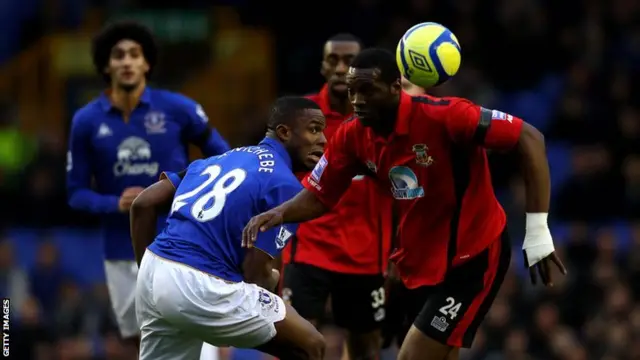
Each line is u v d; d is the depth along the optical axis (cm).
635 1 5538
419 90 2678
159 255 2189
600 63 5312
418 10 5431
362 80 2173
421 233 2322
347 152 2291
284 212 2220
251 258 2195
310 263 2833
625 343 4034
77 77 5438
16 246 4494
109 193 2934
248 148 2319
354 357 2964
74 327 3922
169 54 5528
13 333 3766
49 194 4681
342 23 5488
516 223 4384
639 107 5206
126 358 3634
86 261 4478
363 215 2823
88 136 2914
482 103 5097
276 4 5662
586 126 5038
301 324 2209
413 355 2344
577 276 4203
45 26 5791
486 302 2331
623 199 4662
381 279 2845
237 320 2158
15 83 5450
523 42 5397
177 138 2919
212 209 2202
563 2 5525
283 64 5538
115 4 5638
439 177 2248
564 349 3972
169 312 2159
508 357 3900
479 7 5466
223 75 5516
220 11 5578
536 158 2183
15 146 5147
